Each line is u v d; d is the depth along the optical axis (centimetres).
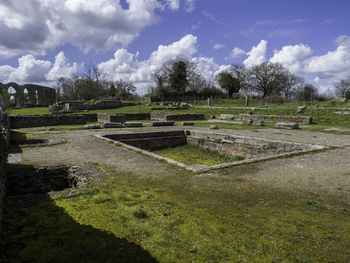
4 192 514
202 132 1596
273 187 591
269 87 5947
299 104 2980
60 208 470
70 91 7150
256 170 742
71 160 838
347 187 589
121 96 7300
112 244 348
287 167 774
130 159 868
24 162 796
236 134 1482
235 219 428
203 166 778
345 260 320
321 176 677
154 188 584
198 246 348
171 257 323
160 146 1593
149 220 421
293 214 448
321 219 430
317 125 1977
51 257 315
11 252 324
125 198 514
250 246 349
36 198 531
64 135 1440
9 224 402
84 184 623
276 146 1202
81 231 383
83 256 320
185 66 6425
